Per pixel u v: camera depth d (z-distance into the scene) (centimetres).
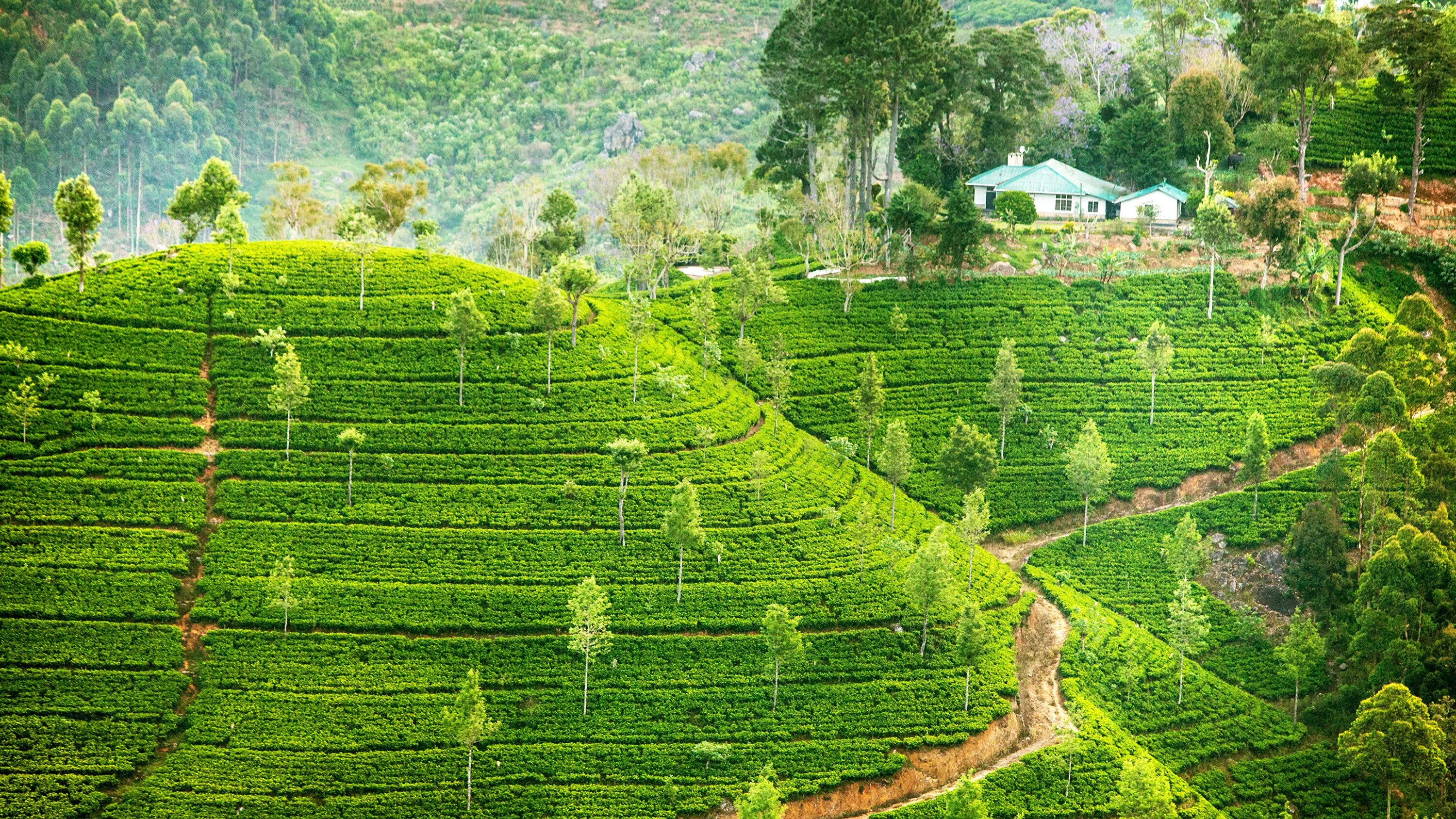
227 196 14725
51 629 9619
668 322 14800
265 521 10788
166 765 8894
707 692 9775
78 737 8975
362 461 11381
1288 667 10594
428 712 9462
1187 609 10631
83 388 11644
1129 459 12812
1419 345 12138
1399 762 8981
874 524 10844
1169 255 15825
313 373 12288
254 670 9612
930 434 13125
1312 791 9719
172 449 11394
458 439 11731
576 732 9444
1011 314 14650
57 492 10606
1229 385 13538
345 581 10331
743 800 8912
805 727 9612
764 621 10019
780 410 13325
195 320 12756
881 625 10556
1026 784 9319
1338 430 12962
